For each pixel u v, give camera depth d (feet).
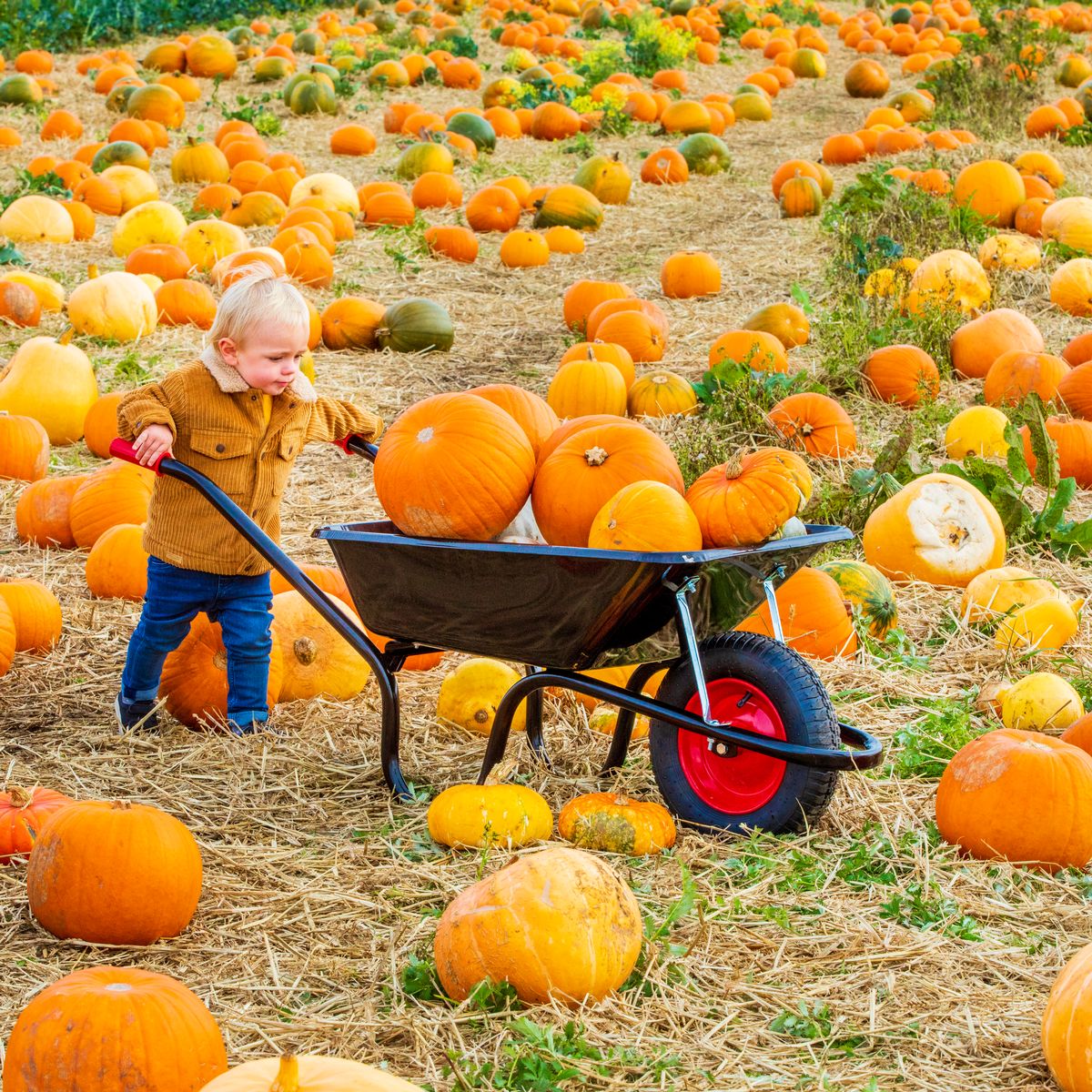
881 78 78.38
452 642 13.66
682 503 12.63
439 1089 9.18
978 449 24.80
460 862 12.56
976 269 34.19
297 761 15.08
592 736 15.72
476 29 95.61
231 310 14.71
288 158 51.85
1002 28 79.15
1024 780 12.51
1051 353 32.19
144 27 88.07
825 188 51.29
